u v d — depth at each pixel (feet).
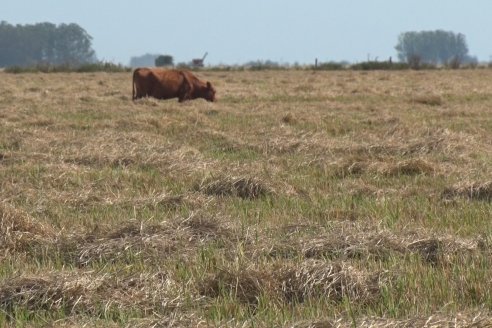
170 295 40.04
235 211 60.18
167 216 58.18
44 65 362.74
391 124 112.37
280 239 50.60
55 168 75.97
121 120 112.47
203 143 97.04
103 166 80.07
